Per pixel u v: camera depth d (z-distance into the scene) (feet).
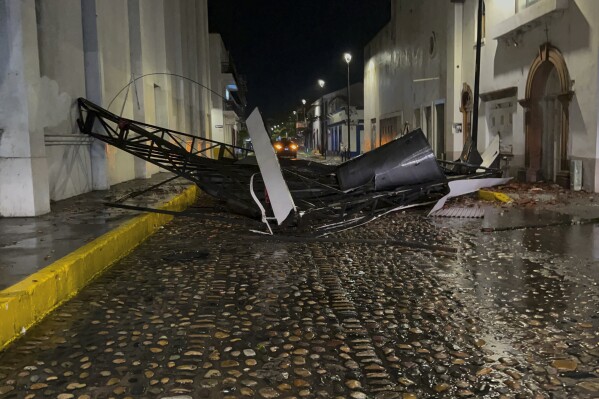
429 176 32.45
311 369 12.49
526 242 27.27
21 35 28.22
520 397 11.16
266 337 14.46
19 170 28.73
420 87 100.12
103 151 42.45
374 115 148.36
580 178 47.32
